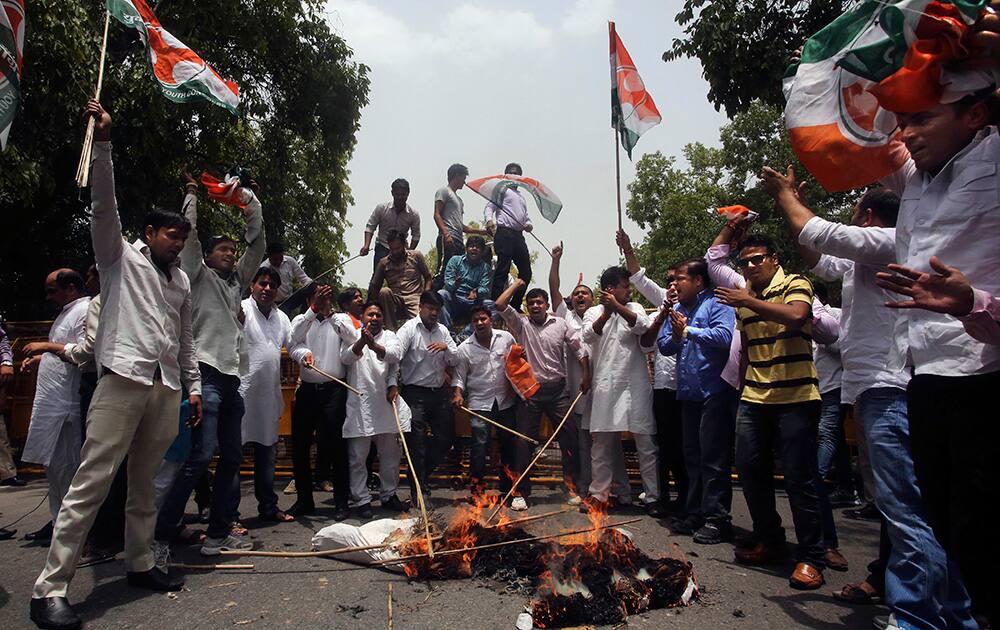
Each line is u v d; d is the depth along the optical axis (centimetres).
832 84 316
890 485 335
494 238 943
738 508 666
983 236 244
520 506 644
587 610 355
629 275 647
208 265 513
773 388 445
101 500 373
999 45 234
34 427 530
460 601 386
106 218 374
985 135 251
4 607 377
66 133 1109
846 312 373
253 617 363
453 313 916
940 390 254
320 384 620
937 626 317
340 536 475
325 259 1988
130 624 353
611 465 652
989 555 240
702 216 2670
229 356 484
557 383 701
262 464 597
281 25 1488
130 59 1202
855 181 323
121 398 377
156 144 1253
